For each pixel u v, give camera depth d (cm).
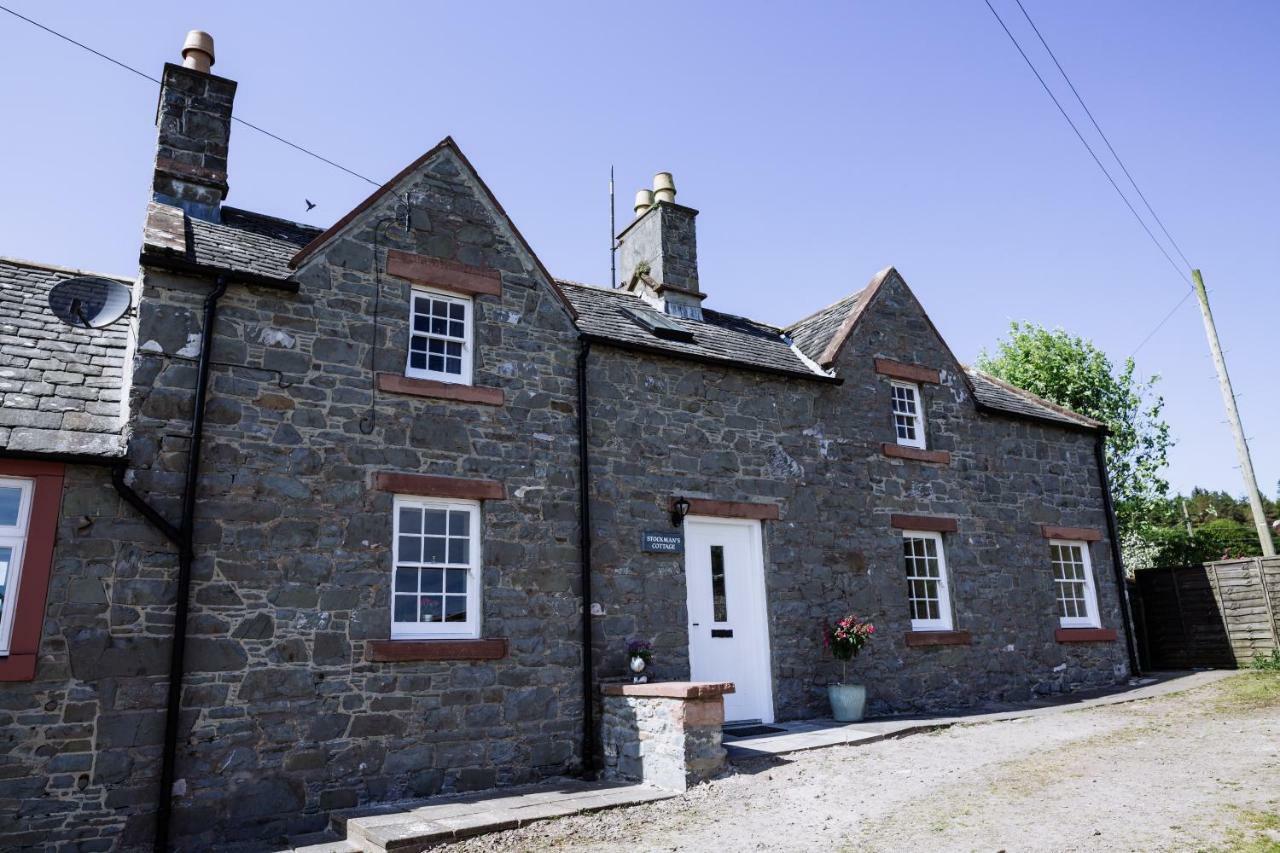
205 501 792
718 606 1112
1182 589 1658
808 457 1229
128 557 746
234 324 848
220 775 745
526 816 720
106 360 905
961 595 1327
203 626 766
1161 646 1683
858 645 1122
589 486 1024
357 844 701
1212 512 5897
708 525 1132
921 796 721
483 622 914
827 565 1201
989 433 1462
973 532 1377
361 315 922
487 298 1016
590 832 690
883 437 1320
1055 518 1505
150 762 720
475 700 887
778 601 1142
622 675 991
